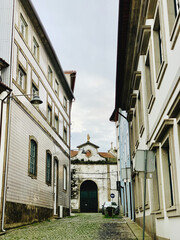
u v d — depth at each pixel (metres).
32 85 19.22
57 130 25.89
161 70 8.48
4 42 15.51
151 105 10.45
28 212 16.95
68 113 30.86
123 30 13.66
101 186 44.12
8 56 15.36
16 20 16.55
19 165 15.88
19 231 13.43
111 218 23.31
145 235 11.74
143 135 12.95
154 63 9.69
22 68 17.17
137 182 16.48
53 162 23.73
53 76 24.75
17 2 16.86
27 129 17.50
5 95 14.75
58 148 25.75
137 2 11.63
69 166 30.36
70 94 30.91
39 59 20.77
